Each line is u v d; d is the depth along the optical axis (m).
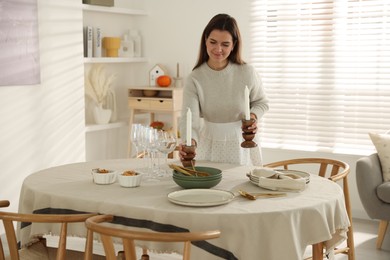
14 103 4.13
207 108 3.29
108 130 5.47
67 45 4.59
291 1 4.98
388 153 4.13
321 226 2.33
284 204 2.34
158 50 5.61
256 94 3.32
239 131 3.30
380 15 4.64
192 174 2.66
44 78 4.39
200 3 5.35
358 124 4.85
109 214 2.35
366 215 4.84
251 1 5.14
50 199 2.51
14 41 4.04
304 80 5.04
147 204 2.34
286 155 5.12
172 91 5.18
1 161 4.07
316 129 5.02
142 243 2.36
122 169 3.03
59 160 4.60
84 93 4.99
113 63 5.48
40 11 4.30
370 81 4.78
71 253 2.62
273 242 2.23
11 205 4.19
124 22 5.58
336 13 4.82
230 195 2.43
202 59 3.28
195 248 2.27
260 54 5.18
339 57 4.87
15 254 2.23
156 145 2.85
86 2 4.95
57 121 4.55
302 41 4.99
